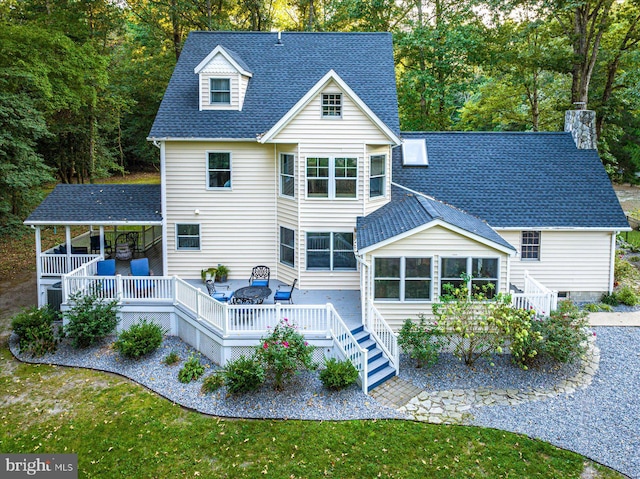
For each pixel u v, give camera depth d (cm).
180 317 1585
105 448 1060
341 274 1800
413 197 1764
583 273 1856
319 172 1733
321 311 1384
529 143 2088
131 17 3619
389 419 1141
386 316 1484
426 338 1343
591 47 2764
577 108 2509
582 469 962
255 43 2108
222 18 3238
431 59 2867
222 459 1016
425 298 1480
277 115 1844
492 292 1470
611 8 2564
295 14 3744
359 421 1134
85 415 1188
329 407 1190
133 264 1705
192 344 1548
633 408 1167
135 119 4256
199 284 1834
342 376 1229
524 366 1313
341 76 1947
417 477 948
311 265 1806
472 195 1894
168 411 1199
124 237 2394
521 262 1852
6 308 1917
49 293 1806
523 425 1111
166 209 1845
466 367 1375
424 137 2142
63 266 1809
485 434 1078
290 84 1947
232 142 1814
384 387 1282
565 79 3244
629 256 2478
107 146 4616
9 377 1383
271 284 1861
